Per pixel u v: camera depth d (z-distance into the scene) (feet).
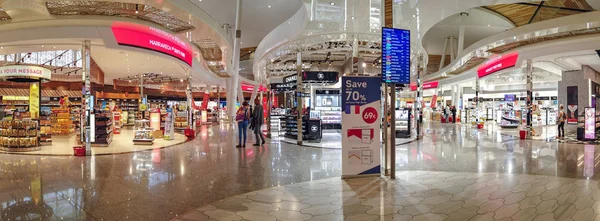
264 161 22.30
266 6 55.36
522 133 39.11
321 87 59.57
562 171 18.83
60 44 29.01
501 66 44.80
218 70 70.64
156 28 31.07
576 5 34.99
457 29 62.85
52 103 70.85
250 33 70.28
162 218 11.02
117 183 15.88
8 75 34.01
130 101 90.84
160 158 23.82
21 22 26.05
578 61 50.62
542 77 75.72
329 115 51.37
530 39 36.60
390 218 10.98
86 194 13.88
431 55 88.79
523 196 13.55
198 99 126.21
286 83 50.08
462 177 17.21
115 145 32.45
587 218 10.99
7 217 11.02
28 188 14.87
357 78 17.02
